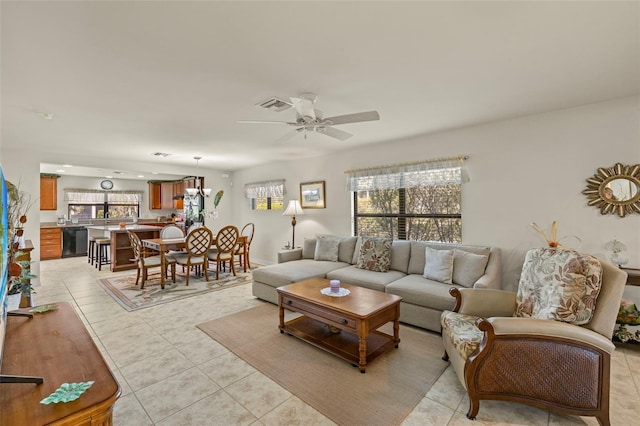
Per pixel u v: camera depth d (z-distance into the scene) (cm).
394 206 459
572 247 303
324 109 302
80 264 664
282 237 635
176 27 167
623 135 278
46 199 752
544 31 174
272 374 225
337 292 283
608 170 284
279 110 301
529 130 327
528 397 178
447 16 160
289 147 480
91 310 363
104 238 652
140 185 926
